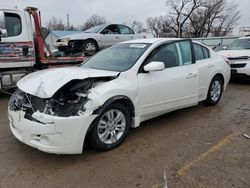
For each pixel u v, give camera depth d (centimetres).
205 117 555
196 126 502
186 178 327
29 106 358
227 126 504
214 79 620
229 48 1038
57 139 339
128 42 528
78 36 1102
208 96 611
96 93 367
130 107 420
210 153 391
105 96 373
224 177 329
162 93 462
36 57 784
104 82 392
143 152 393
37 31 767
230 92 810
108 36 1213
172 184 315
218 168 349
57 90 346
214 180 323
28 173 338
